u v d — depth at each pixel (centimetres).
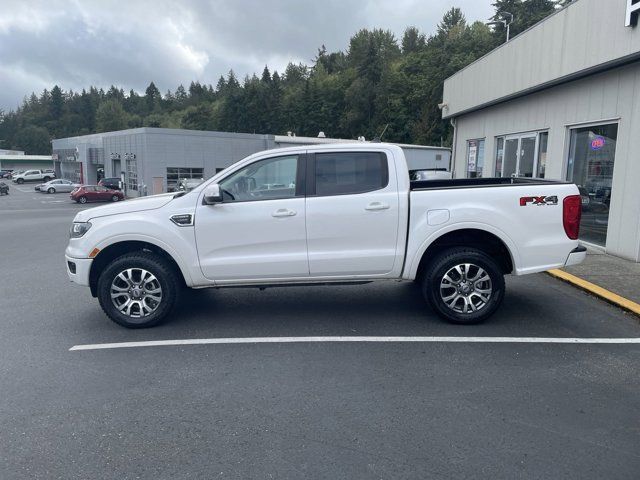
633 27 804
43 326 587
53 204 3938
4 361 482
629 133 861
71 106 16275
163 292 564
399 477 303
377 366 462
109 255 582
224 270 558
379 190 555
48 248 1237
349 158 561
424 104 7031
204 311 634
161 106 16962
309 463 318
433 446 335
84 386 427
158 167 4531
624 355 486
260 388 421
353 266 558
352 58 11044
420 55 7844
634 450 329
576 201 556
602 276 750
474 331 552
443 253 563
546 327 563
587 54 926
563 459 320
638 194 841
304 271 559
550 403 392
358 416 374
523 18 5619
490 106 1434
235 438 346
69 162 6975
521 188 552
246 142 4931
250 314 620
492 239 573
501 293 561
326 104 9275
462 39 7156
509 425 360
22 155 12525
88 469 314
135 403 397
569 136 1055
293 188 559
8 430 359
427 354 489
